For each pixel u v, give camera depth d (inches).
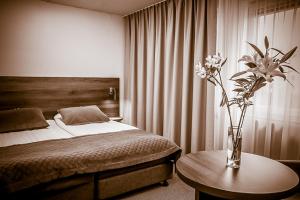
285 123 94.2
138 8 159.0
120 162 90.7
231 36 111.7
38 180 74.0
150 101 157.9
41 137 107.2
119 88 180.5
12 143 96.9
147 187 107.4
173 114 138.2
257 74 57.7
